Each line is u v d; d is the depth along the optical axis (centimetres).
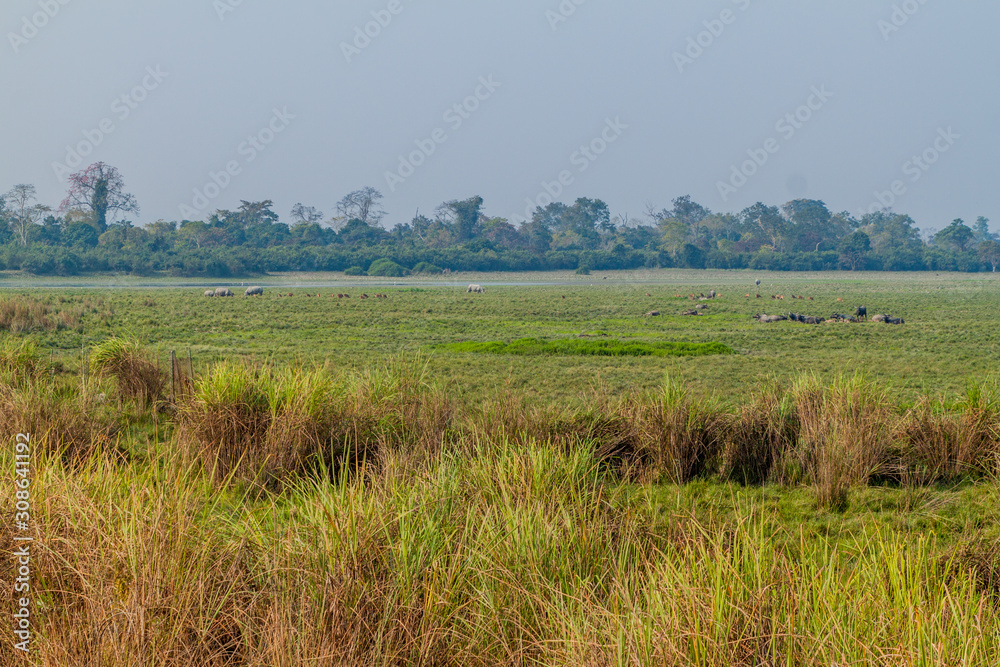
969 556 1455
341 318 9838
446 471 1656
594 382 4325
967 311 11675
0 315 7131
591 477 1933
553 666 967
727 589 1020
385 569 1118
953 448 2281
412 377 2788
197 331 7894
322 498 1287
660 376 4659
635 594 1066
